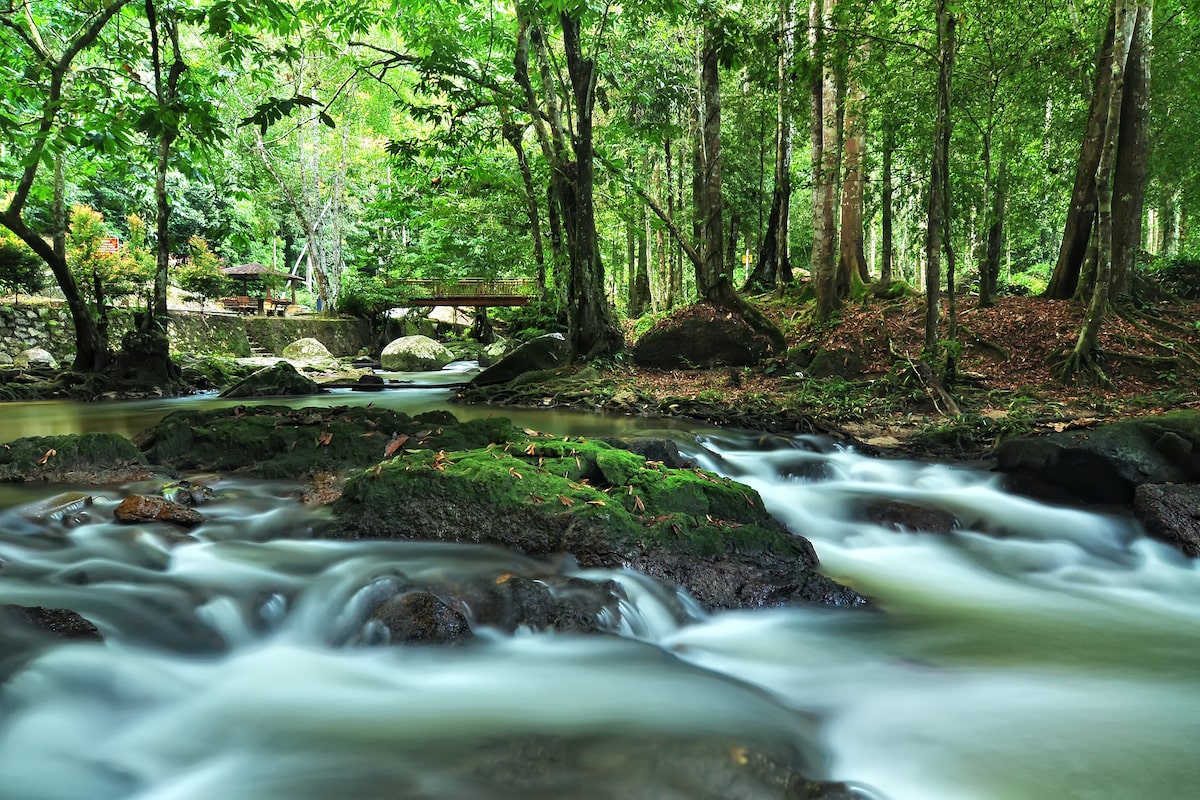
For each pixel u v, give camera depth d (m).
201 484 5.69
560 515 4.38
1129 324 12.73
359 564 4.14
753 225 27.25
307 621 3.68
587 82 13.59
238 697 3.08
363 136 33.53
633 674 3.38
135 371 15.13
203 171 14.25
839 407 10.38
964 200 18.80
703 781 2.47
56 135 11.72
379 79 14.21
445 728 2.87
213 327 24.44
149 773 2.55
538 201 19.97
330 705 3.04
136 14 14.95
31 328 19.20
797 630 3.99
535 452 5.29
